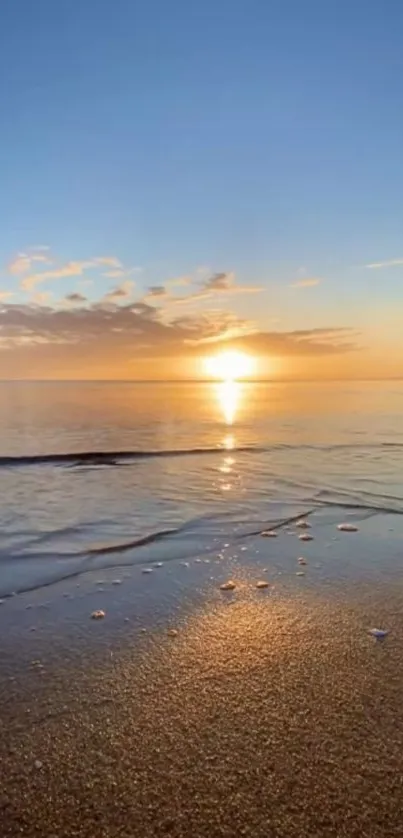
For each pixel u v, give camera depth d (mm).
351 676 2979
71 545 5262
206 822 1953
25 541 5371
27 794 2082
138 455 11453
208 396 40031
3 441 13703
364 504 6957
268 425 17875
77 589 4176
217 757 2301
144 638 3406
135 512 6562
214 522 6105
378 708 2668
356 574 4516
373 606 3906
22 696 2738
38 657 3143
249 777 2178
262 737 2434
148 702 2713
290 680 2939
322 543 5348
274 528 5871
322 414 22484
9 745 2359
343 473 9242
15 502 7109
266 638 3424
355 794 2082
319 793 2088
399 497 7355
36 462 10641
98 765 2248
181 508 6758
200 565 4734
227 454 11586
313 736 2439
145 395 41406
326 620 3684
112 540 5434
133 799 2062
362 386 66562
